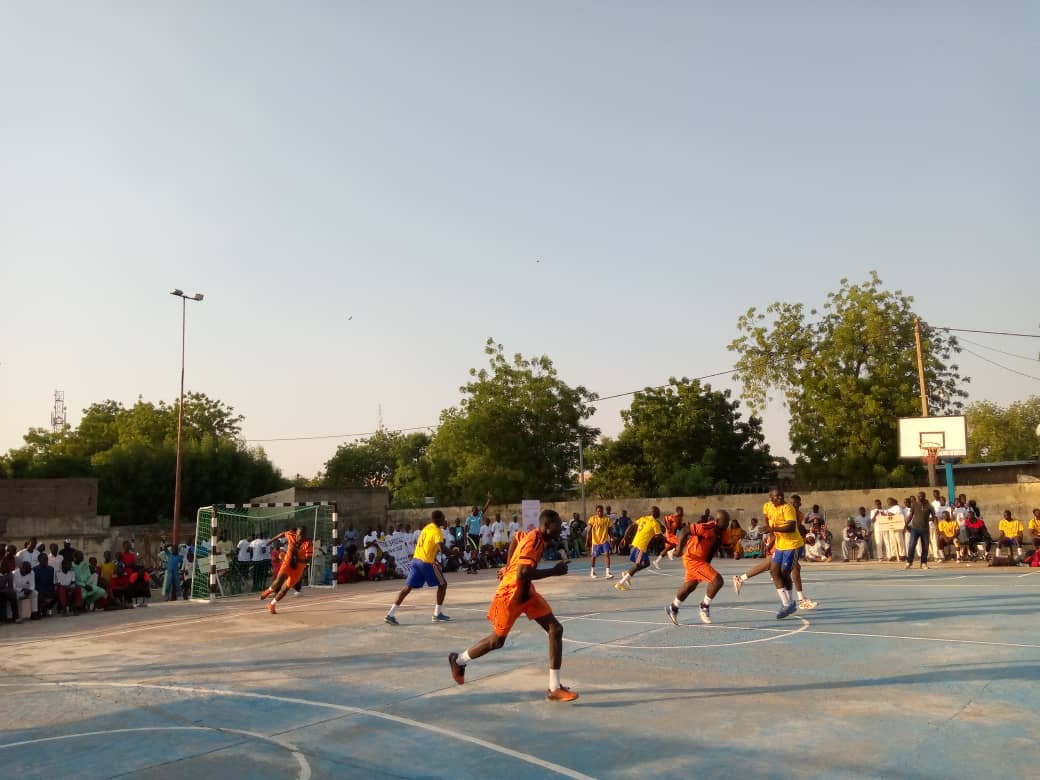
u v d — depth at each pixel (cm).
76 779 585
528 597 784
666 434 5000
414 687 847
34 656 1123
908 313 3406
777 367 3628
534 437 4094
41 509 3164
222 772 593
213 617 1487
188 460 4669
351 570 2266
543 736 659
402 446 7850
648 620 1262
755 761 582
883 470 3316
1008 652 918
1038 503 2509
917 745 605
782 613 1238
